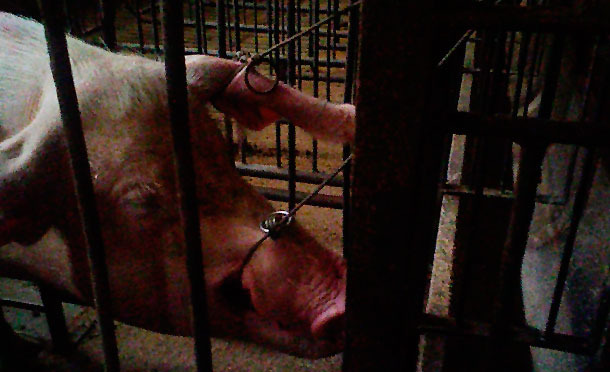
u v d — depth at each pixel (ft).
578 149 8.69
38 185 6.55
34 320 10.37
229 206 6.57
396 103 3.65
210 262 6.14
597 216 7.69
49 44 3.66
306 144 17.78
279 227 5.82
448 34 3.88
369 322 4.40
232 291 6.29
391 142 3.76
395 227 4.01
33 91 8.16
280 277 5.89
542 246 9.56
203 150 6.81
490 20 3.47
